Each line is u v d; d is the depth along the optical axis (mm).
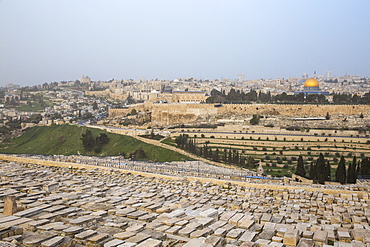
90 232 57781
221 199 103125
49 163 169625
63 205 80188
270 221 76625
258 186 126375
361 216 88062
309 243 59781
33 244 50906
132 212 75812
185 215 75250
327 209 96188
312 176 156750
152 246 54469
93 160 191000
